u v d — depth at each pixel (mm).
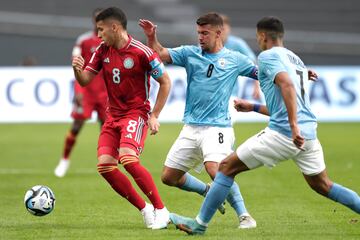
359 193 38031
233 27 105688
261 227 28203
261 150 25234
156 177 43781
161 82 27953
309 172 25734
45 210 28531
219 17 29422
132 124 28047
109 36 27781
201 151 29297
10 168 48406
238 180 42719
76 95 45688
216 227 28266
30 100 72250
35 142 63469
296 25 105438
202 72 29188
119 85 28172
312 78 27953
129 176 44938
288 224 28938
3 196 37156
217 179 25703
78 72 28078
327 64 102000
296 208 33125
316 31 104562
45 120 72000
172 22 106438
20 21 101938
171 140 63281
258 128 70938
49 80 72375
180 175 29797
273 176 44281
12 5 104750
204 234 26391
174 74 73312
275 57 25062
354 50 101438
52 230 27766
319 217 30641
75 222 29656
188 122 29391
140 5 107875
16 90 72250
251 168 25578
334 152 55219
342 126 72188
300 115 25391
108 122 28625
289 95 24219
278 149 25188
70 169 48188
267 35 26125
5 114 72062
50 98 72250
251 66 29719
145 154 54812
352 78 75062
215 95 29062
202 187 30422
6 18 102375
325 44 102062
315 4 106562
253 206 33781
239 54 29781
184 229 26219
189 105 29547
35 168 48438
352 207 26031
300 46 102250
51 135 68875
